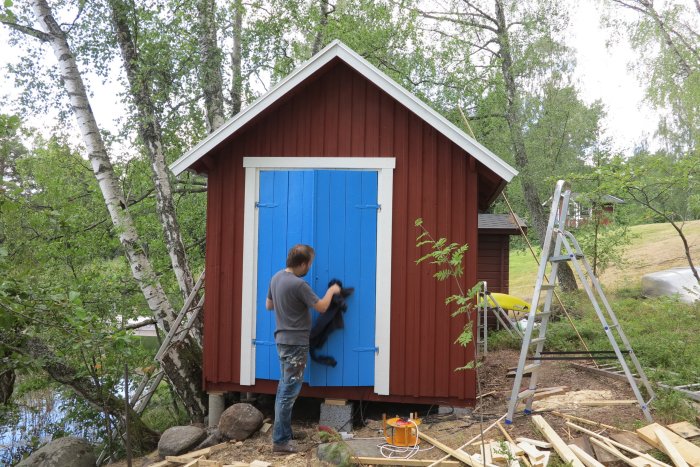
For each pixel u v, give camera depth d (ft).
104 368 22.84
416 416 19.08
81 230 29.43
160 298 26.25
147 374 26.66
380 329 19.69
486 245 47.42
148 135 28.86
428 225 19.63
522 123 59.67
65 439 21.07
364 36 45.16
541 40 57.93
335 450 16.07
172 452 18.49
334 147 20.30
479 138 57.88
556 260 18.51
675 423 16.39
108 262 31.76
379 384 19.60
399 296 19.69
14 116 17.40
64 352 20.10
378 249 19.85
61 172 37.58
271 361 20.26
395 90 18.86
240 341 20.70
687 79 47.39
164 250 38.81
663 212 34.53
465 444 16.21
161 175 28.66
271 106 20.04
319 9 45.11
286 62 41.68
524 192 61.52
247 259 20.65
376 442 17.33
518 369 17.69
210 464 16.65
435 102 50.29
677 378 20.53
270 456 17.06
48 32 25.63
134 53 29.55
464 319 19.25
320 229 19.97
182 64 32.01
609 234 43.70
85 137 25.98
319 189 20.08
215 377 20.90
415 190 19.79
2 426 29.63
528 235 69.82
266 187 20.70
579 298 46.57
